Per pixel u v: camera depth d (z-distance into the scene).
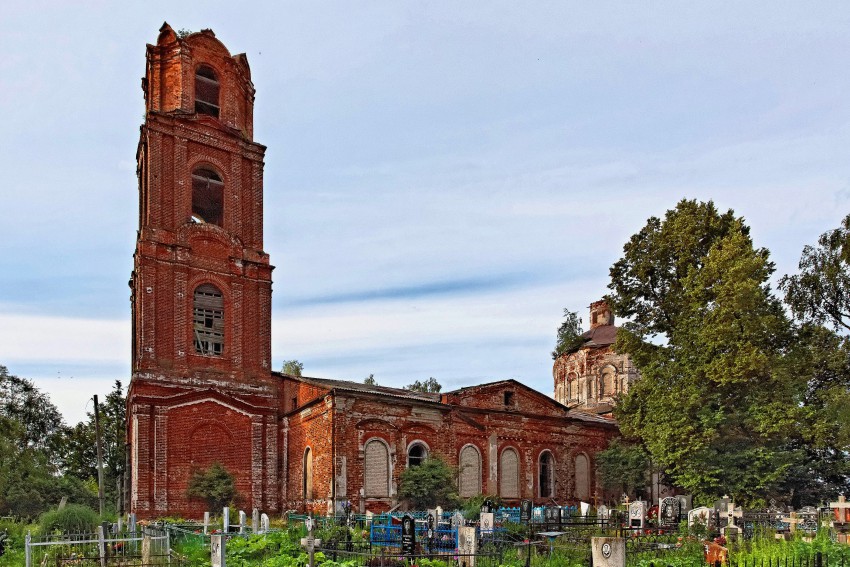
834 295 41.41
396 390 47.47
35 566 22.22
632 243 44.34
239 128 46.25
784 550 19.45
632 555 21.38
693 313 40.06
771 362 36.78
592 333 63.22
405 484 39.03
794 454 37.03
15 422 59.16
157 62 44.28
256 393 43.03
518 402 46.12
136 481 38.25
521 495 44.88
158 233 41.62
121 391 63.12
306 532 26.25
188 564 20.81
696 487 37.78
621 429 44.16
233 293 43.62
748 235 41.28
